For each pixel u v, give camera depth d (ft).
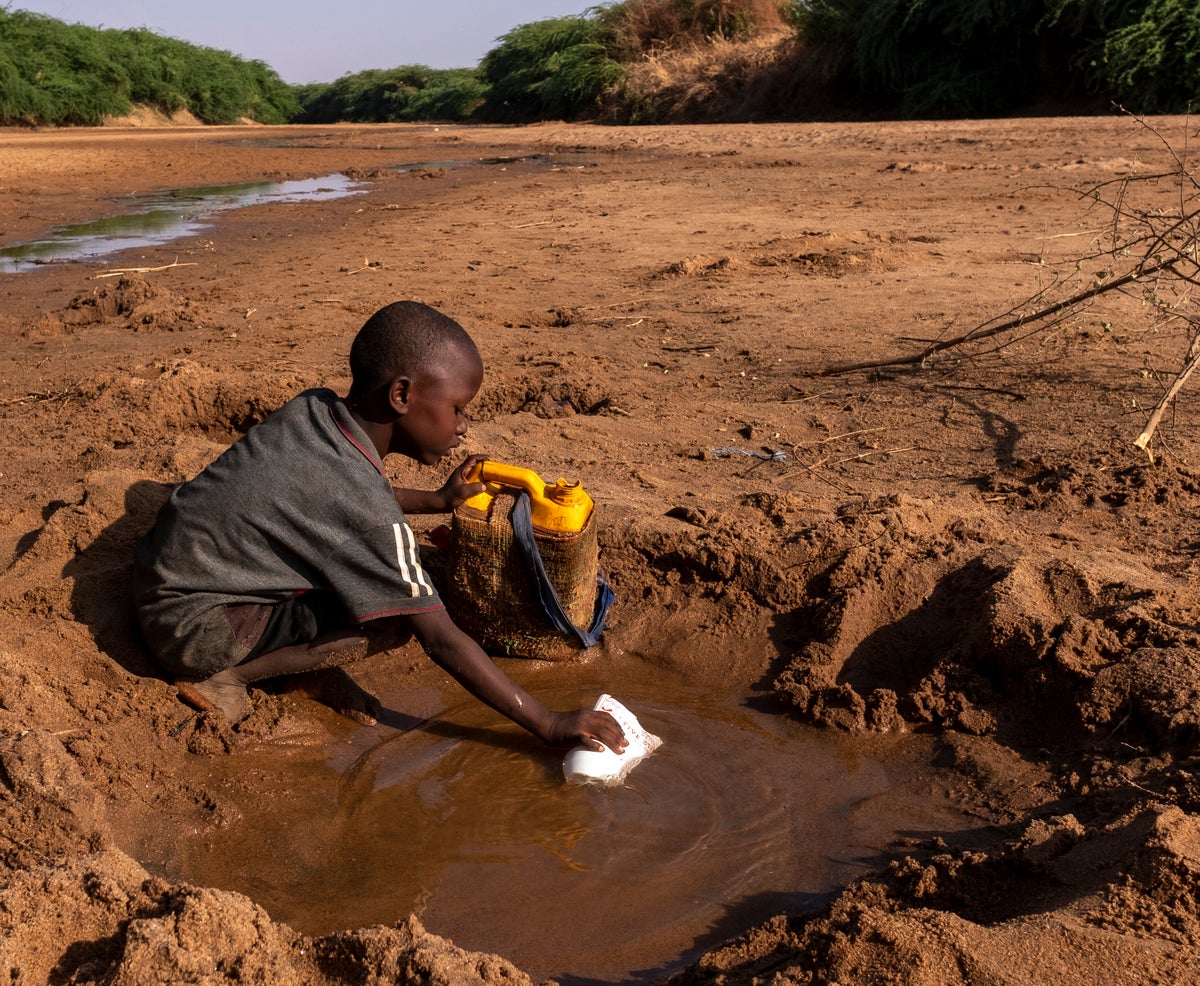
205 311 28.12
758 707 11.20
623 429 18.06
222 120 183.11
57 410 19.56
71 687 10.28
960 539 13.08
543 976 7.49
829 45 103.35
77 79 154.20
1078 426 17.43
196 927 6.60
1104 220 36.06
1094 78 82.79
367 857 8.81
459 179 66.44
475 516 11.78
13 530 12.72
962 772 9.73
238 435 18.63
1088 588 11.36
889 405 19.10
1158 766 8.89
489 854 8.83
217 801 9.47
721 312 26.43
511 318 26.66
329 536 9.86
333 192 61.93
